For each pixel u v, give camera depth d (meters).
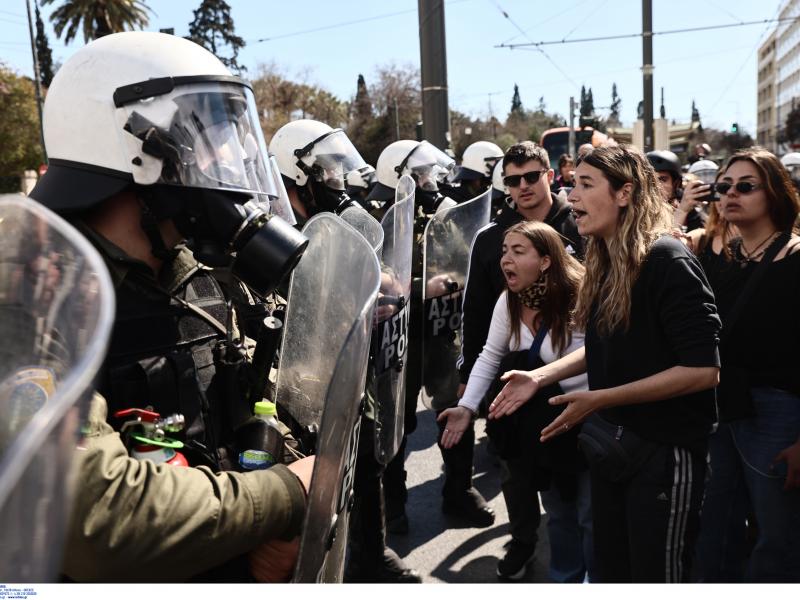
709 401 1.92
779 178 2.36
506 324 2.73
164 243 1.32
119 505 0.97
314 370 1.57
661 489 1.87
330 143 3.48
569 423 1.89
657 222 1.91
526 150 3.25
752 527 2.95
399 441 2.61
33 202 0.67
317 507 1.19
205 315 1.39
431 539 3.38
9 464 0.47
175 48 1.34
